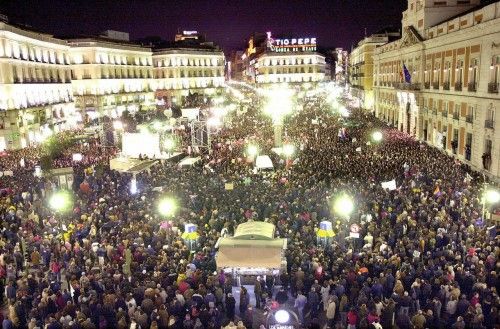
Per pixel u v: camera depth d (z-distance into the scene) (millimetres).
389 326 13492
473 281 14812
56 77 74438
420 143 45156
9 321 13727
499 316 12734
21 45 62375
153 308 14039
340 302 14391
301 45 147000
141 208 23594
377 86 76062
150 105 98500
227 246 16594
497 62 32719
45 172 31188
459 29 39625
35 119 63375
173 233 20484
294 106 84500
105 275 15836
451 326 13109
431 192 25047
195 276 15648
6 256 17969
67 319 13164
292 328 12070
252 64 169000
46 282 15867
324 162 33375
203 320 13492
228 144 43688
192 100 103188
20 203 25203
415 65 53031
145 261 17344
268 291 16688
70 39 84125
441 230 18500
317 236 19281
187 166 34531
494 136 32844
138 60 100750
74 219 22875
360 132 51344
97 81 85312
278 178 29656
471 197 23922
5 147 55594
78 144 48031
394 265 15938
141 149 36375
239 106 79625
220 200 24188
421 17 50250
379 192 24750
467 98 37875
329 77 169625
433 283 14820
